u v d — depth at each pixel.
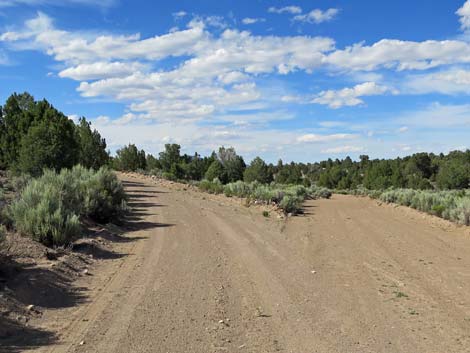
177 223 18.00
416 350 5.69
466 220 18.58
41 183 14.84
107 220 16.70
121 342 5.83
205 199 30.11
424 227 19.05
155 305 7.46
